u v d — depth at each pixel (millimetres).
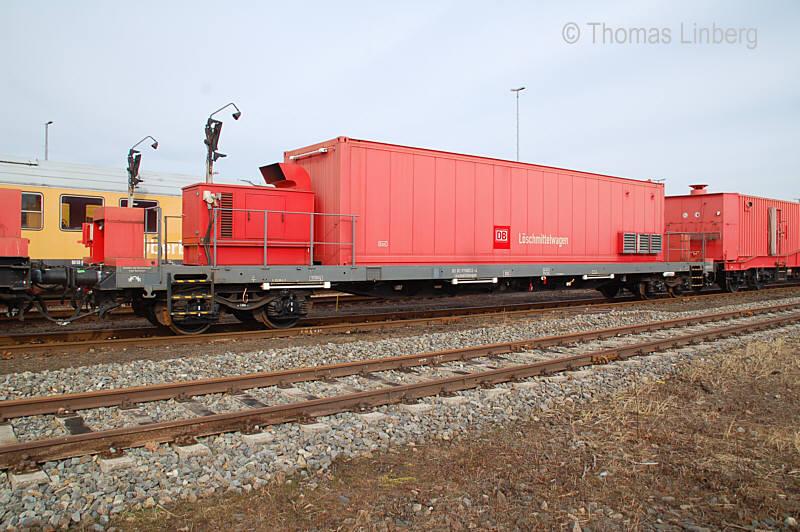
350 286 11828
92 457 4328
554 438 5152
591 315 13344
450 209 12289
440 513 3723
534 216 13867
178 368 7246
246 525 3537
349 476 4285
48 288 8977
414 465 4508
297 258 10859
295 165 11125
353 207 10867
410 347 9055
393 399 5977
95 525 3465
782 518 3758
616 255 15984
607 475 4340
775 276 24688
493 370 6953
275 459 4465
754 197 22641
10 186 14672
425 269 11773
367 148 11070
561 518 3697
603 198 15602
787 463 4672
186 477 4105
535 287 15016
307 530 3492
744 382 7238
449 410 5812
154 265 9406
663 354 8828
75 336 9664
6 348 8086
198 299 9719
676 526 3648
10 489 3830
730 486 4215
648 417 5777
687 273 18516
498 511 3764
